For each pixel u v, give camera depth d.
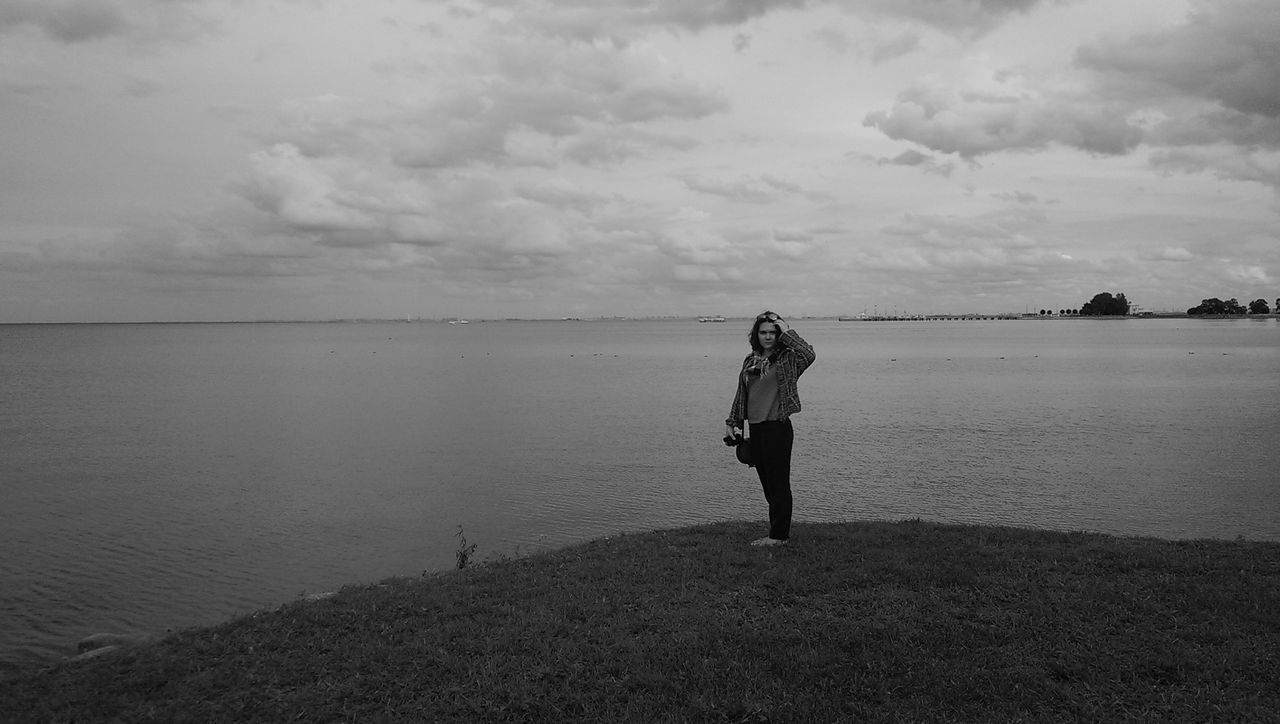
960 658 7.13
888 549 10.64
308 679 6.99
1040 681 6.69
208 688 6.86
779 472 10.82
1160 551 10.51
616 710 6.35
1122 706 6.36
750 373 10.82
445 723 6.17
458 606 8.80
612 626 7.91
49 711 6.54
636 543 11.65
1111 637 7.54
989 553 10.42
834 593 8.80
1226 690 6.56
